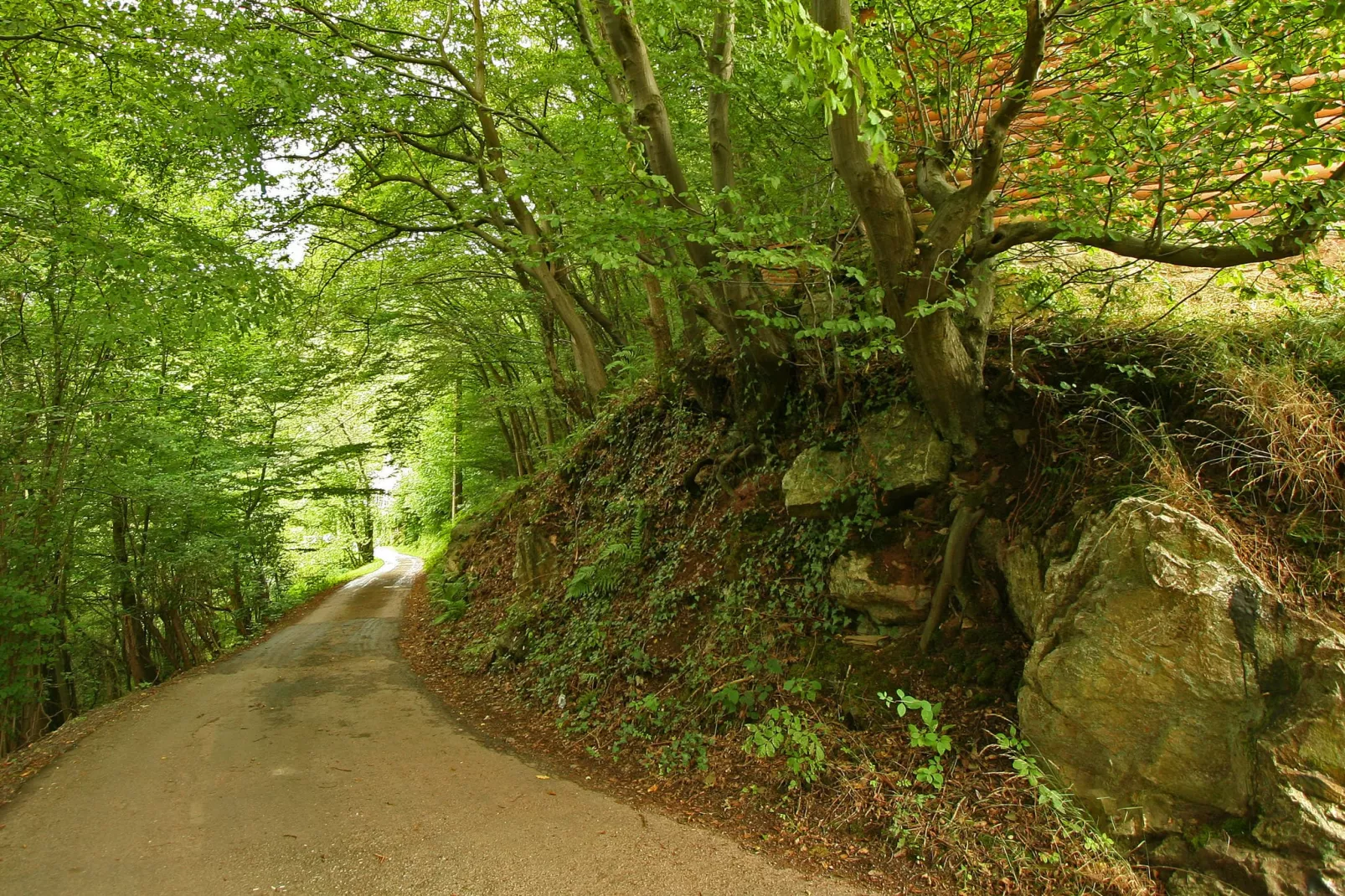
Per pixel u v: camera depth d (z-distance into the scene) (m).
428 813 5.13
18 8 7.45
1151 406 5.07
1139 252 4.69
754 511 7.52
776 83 7.63
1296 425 4.30
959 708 4.89
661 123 6.62
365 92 9.55
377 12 11.45
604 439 11.96
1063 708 4.15
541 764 6.26
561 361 16.84
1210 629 3.75
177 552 15.61
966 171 6.97
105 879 4.34
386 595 21.53
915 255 4.93
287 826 5.00
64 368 11.72
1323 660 3.48
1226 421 4.60
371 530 37.84
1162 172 4.35
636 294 14.88
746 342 7.08
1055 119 5.91
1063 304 6.12
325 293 14.46
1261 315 5.50
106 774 6.56
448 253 14.87
